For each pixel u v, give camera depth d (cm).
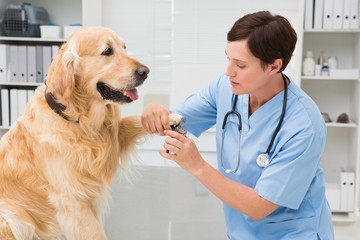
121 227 158
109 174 135
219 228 158
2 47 340
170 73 339
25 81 345
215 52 332
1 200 132
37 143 129
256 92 131
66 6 373
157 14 333
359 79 324
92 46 131
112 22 337
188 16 330
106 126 136
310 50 357
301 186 123
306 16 321
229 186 119
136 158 147
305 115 125
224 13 328
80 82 130
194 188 202
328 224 138
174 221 164
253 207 121
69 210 130
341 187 338
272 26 113
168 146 117
